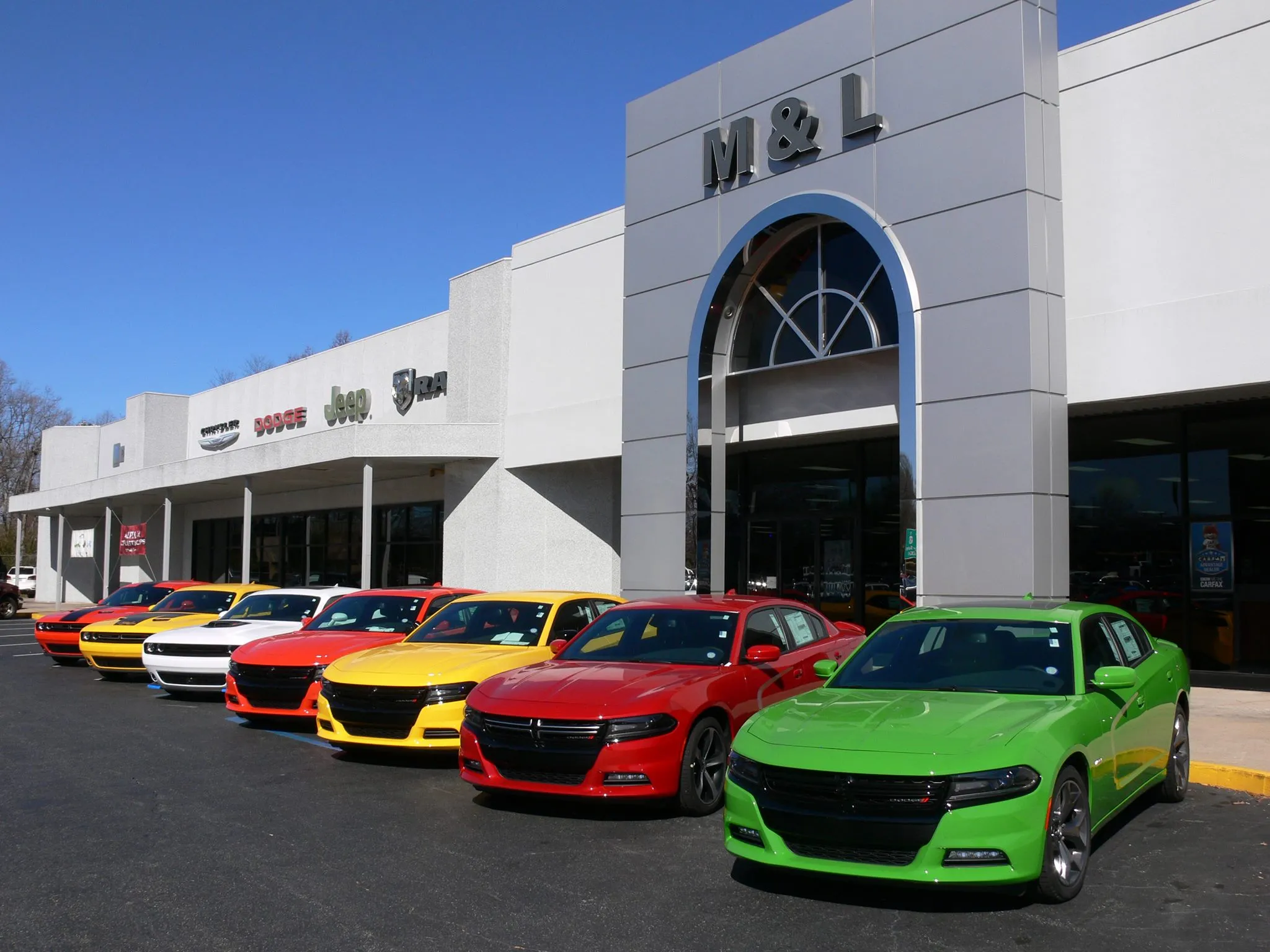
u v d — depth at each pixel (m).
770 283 17.14
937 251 14.05
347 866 6.58
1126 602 15.23
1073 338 13.50
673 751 7.63
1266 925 5.37
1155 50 13.12
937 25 14.34
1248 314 12.12
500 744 7.74
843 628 10.62
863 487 18.12
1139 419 15.20
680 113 17.89
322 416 30.94
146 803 8.30
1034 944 5.13
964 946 5.11
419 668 9.63
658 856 6.79
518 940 5.29
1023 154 13.29
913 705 6.30
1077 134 13.71
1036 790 5.47
